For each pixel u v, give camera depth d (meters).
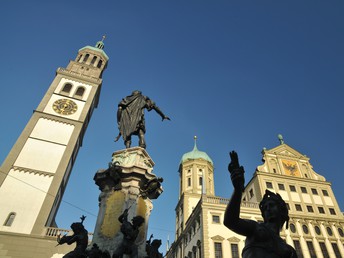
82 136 41.41
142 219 7.84
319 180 45.53
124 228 7.50
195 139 67.25
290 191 42.91
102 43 57.78
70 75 45.31
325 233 38.47
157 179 9.70
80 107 41.16
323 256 36.06
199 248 35.03
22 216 27.84
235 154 3.09
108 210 9.00
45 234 26.88
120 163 10.38
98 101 48.00
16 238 25.91
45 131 36.19
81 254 7.24
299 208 41.12
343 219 40.72
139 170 9.55
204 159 61.53
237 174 2.94
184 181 58.75
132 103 12.64
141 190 9.49
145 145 11.54
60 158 33.97
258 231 3.01
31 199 29.42
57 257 25.50
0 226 26.62
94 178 9.98
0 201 28.34
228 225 2.94
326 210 41.78
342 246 37.56
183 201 53.28
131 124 11.86
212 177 60.25
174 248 49.28
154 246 8.16
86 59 52.25
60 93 42.06
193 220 39.91
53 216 32.62
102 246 8.12
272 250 2.90
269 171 45.38
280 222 3.40
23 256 24.98
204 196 37.91
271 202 3.48
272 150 48.59
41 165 32.59
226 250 33.09
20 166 31.66
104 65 52.75
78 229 7.77
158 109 12.71
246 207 37.28
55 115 38.50
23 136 34.62
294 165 47.22
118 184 9.49
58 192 32.25
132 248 7.27
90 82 45.69
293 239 36.75
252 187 44.53
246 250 3.00
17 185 30.06
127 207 8.81
